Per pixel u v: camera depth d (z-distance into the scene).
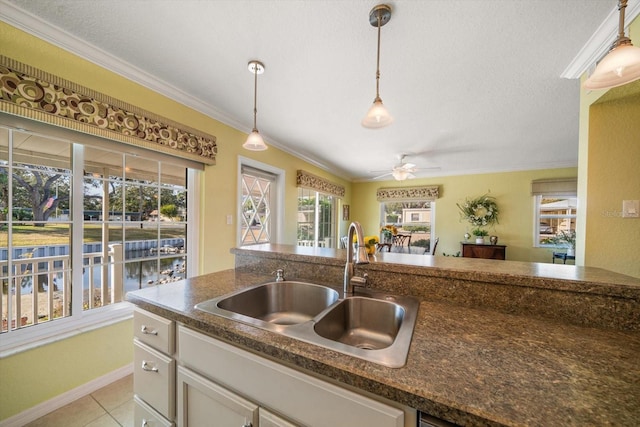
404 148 3.62
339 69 1.76
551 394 0.50
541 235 4.54
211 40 1.50
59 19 1.35
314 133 3.07
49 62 1.42
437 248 5.29
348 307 1.11
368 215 6.02
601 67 0.92
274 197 3.65
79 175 1.66
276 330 0.78
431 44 1.50
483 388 0.51
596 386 0.53
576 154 3.79
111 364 1.77
